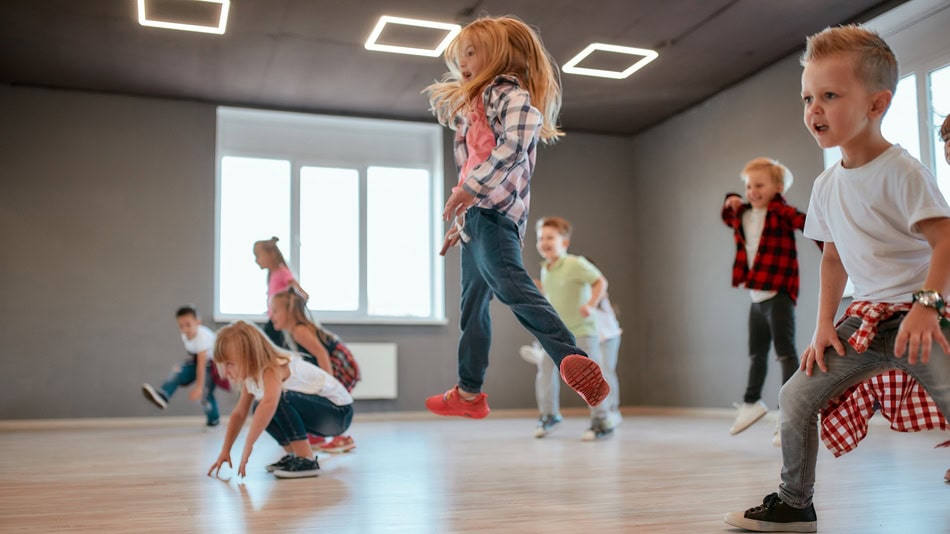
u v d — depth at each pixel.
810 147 5.78
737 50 5.87
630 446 3.89
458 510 2.00
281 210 7.10
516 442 4.24
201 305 6.64
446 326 7.19
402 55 5.88
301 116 7.04
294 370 2.84
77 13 5.11
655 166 7.66
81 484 2.66
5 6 4.98
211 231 6.73
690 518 1.84
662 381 7.50
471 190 1.76
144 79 6.31
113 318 6.44
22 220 6.33
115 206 6.54
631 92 6.76
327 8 5.08
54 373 6.28
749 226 4.06
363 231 7.26
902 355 1.43
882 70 1.42
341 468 3.02
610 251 7.83
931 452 3.32
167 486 2.56
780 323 3.84
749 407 4.00
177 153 6.72
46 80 6.32
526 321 1.88
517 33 1.98
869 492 2.23
